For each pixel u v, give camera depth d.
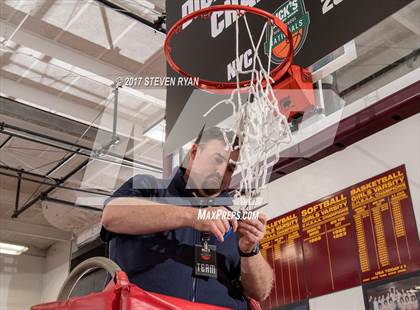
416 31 2.75
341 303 2.23
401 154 2.20
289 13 1.67
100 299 0.89
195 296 1.15
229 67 1.72
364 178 2.31
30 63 4.01
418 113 2.18
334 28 1.51
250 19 1.74
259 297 1.27
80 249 6.01
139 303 0.86
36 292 7.34
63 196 5.53
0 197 6.12
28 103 4.26
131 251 1.17
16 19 3.74
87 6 3.56
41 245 7.54
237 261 1.28
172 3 2.10
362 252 2.22
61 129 4.24
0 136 4.71
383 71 2.67
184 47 1.93
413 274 2.00
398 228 2.12
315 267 2.38
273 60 1.62
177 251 1.18
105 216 1.14
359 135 2.36
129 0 3.56
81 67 4.04
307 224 2.48
